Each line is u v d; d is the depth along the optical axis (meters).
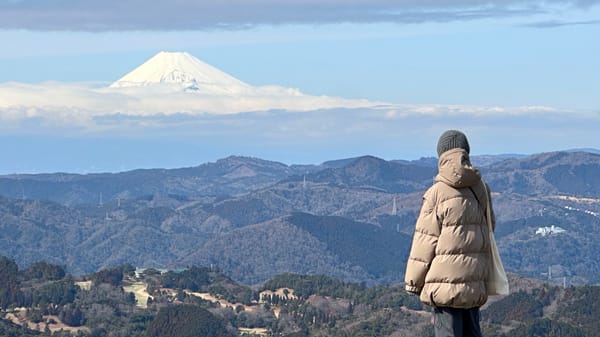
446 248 20.62
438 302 20.84
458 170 20.55
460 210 20.58
